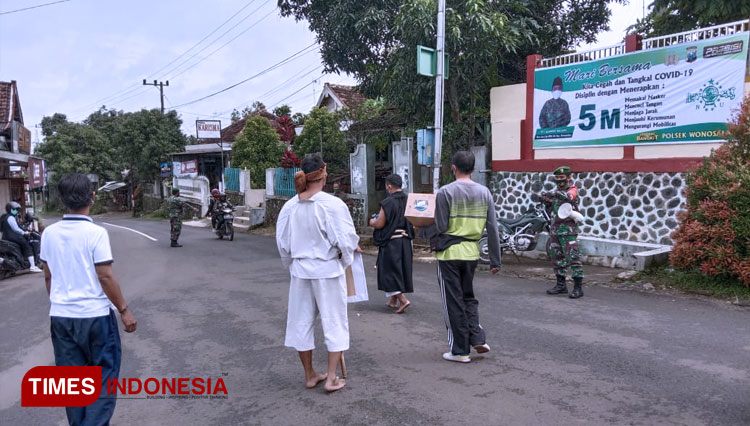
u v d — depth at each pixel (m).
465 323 4.61
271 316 6.64
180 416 3.90
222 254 12.92
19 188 18.69
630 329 5.41
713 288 6.56
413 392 4.08
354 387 4.24
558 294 7.08
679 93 8.25
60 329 3.22
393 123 15.63
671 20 11.06
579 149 9.69
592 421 3.48
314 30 14.02
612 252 8.87
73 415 3.29
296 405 3.96
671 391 3.89
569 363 4.55
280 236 4.25
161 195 36.19
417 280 8.52
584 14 13.48
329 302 4.11
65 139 45.41
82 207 3.31
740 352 4.62
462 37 10.45
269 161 23.86
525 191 10.55
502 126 10.85
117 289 3.31
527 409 3.69
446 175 12.33
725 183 6.48
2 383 4.74
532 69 10.30
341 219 4.05
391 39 12.75
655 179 8.65
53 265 3.25
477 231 4.59
